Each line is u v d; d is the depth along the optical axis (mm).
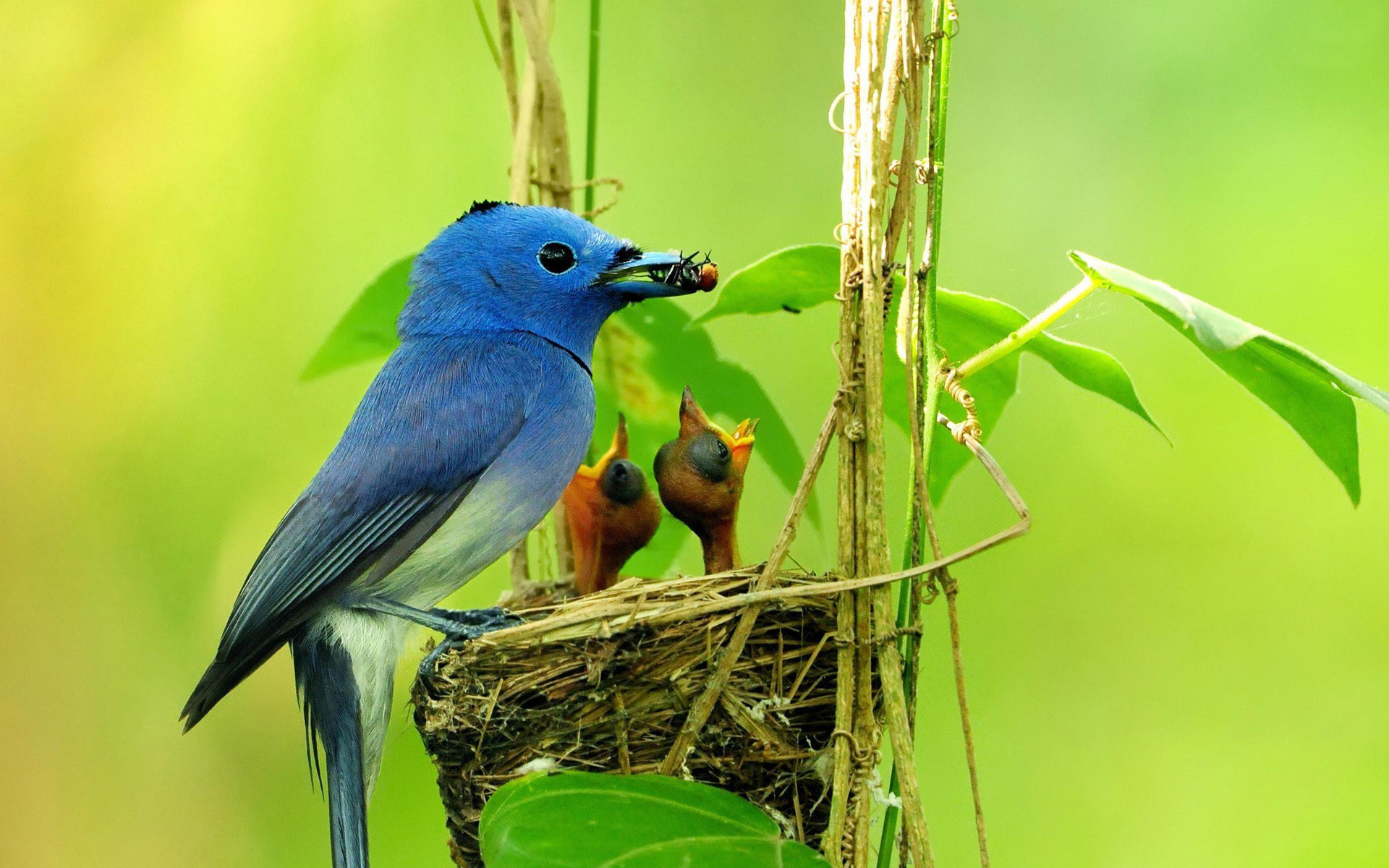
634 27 12398
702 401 8664
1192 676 11000
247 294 12391
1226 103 11680
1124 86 11898
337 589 7184
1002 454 11555
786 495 11352
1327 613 11141
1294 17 11547
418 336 7883
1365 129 11391
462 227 7871
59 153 12359
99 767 12023
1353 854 10391
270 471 12273
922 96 5668
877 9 5617
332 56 12422
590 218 7809
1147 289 5156
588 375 7883
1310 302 11359
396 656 7262
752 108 12305
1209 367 11477
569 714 6105
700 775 6074
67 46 12391
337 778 7016
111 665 12188
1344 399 5707
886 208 6098
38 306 12336
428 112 12406
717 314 7414
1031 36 12086
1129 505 11438
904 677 5676
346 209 12391
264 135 12438
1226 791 10766
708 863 5207
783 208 12117
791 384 11414
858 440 5629
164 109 12414
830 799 6105
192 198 12445
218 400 12367
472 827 6266
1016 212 11844
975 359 5914
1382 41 11367
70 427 12406
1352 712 10883
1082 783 10945
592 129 7773
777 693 6090
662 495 7578
